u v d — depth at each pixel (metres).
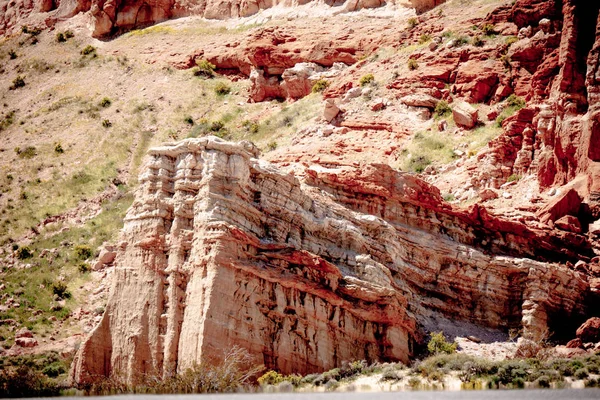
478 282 47.19
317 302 38.38
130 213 39.06
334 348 38.31
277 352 36.53
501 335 46.00
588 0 62.88
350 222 43.81
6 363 43.16
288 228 40.34
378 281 40.91
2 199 69.69
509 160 61.69
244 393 30.59
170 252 37.66
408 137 68.94
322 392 31.14
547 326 46.22
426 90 74.31
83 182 71.62
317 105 78.81
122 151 78.69
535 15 75.06
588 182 55.78
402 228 46.59
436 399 26.56
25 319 49.56
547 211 52.38
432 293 46.22
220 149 38.94
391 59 81.38
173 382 32.97
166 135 82.62
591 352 41.94
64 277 54.62
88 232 61.81
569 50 61.09
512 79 71.81
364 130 70.44
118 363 36.50
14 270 56.09
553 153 58.75
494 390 30.45
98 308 50.16
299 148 67.88
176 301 36.72
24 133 87.25
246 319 36.19
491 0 86.50
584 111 59.22
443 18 86.12
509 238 49.66
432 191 48.41
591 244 51.81
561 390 29.75
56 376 41.69
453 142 67.00
